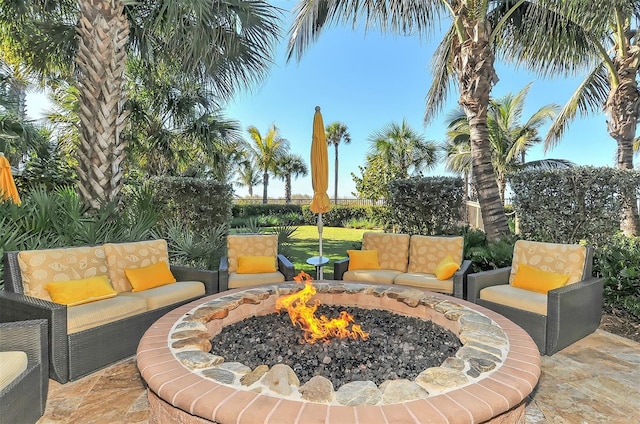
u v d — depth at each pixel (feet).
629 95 21.33
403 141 41.52
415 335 9.44
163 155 25.93
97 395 7.89
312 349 8.65
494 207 18.10
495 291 11.49
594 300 11.34
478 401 5.04
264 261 15.21
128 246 12.26
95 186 13.83
